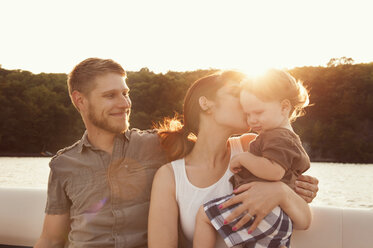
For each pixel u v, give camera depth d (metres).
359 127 61.09
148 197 1.96
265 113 1.70
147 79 66.38
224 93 1.77
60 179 1.98
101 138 1.98
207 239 1.63
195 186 1.74
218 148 1.80
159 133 2.02
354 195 19.33
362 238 1.92
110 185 1.91
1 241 2.49
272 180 1.62
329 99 62.06
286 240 1.63
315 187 1.74
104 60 2.01
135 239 1.89
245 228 1.58
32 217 2.45
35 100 62.31
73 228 1.95
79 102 2.00
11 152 61.06
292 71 64.31
